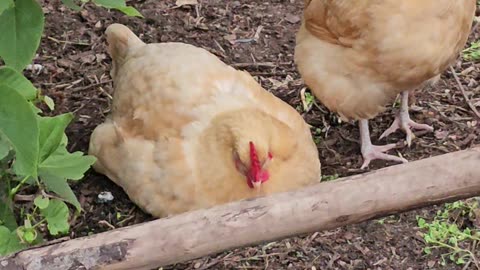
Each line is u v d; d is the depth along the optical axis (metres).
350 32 4.54
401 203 2.74
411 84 4.72
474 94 5.56
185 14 6.34
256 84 4.85
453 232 4.49
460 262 4.34
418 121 5.38
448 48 4.54
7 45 3.38
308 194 2.73
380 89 4.72
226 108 4.51
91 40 6.03
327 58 4.74
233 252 4.40
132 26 6.19
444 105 5.49
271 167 4.25
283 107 4.72
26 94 3.22
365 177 2.76
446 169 2.73
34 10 3.39
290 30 6.18
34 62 5.80
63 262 2.66
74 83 5.64
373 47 4.48
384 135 5.27
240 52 5.98
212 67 4.76
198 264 4.34
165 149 4.41
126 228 2.71
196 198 4.32
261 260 4.38
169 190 4.36
